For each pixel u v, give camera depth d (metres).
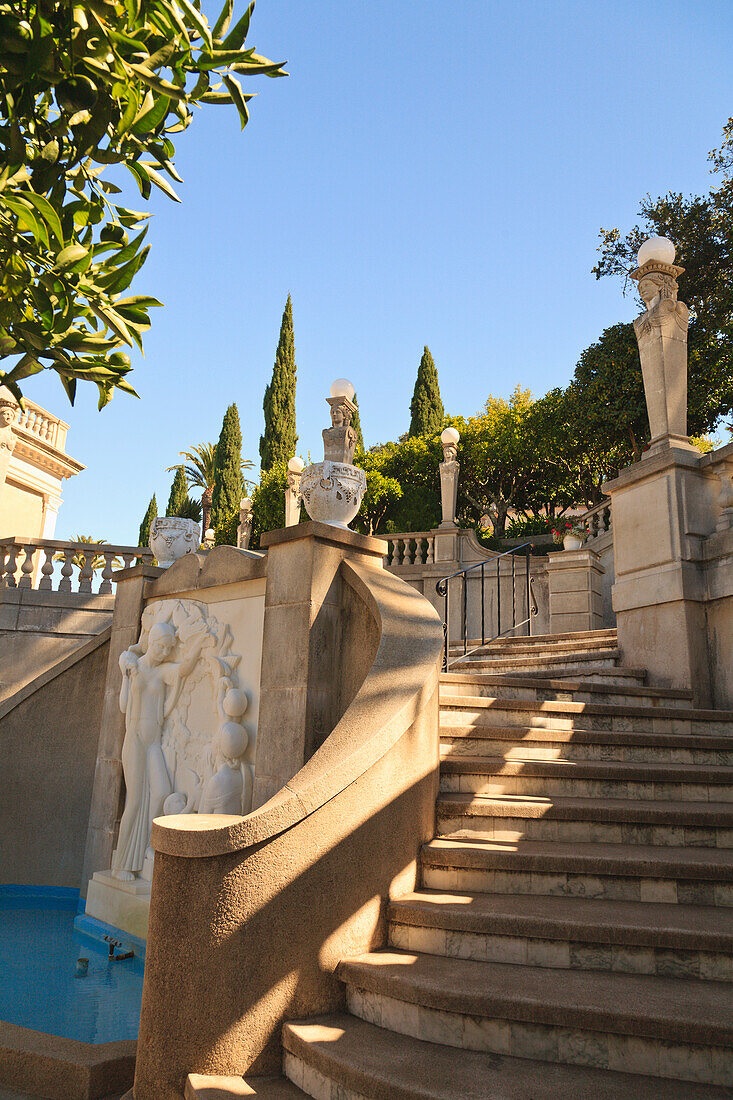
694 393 16.08
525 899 3.36
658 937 2.86
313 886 3.04
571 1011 2.51
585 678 6.66
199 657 5.87
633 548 6.82
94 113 2.57
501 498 22.55
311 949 2.99
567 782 4.34
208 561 5.98
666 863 3.33
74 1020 4.00
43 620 11.43
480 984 2.73
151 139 2.77
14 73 2.43
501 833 3.89
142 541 42.59
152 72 2.46
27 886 7.56
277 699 4.73
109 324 2.64
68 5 2.33
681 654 6.18
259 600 5.36
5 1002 4.27
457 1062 2.51
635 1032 2.43
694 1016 2.42
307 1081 2.66
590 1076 2.41
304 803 3.01
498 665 7.87
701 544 6.35
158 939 2.87
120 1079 3.25
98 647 8.05
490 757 4.70
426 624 4.27
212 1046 2.73
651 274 7.11
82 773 7.84
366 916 3.21
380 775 3.38
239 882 2.85
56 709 7.95
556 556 11.06
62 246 2.50
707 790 4.32
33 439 18.95
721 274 16.92
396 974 2.85
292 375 38.56
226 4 2.59
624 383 16.16
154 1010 2.81
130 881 5.88
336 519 5.11
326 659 4.68
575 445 19.38
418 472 23.58
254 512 25.58
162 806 5.83
